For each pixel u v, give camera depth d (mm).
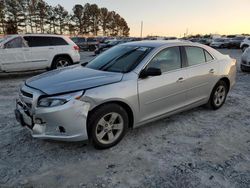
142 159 3205
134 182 2740
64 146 3506
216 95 5059
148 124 4309
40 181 2736
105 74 3609
